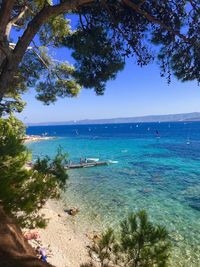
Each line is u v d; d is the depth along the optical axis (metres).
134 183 34.97
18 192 6.36
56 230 19.72
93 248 6.25
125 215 23.44
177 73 9.71
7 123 6.50
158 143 92.62
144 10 9.17
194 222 21.66
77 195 29.38
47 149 80.06
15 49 8.84
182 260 16.06
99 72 11.13
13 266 4.62
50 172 7.59
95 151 71.38
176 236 19.16
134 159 55.81
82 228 20.77
